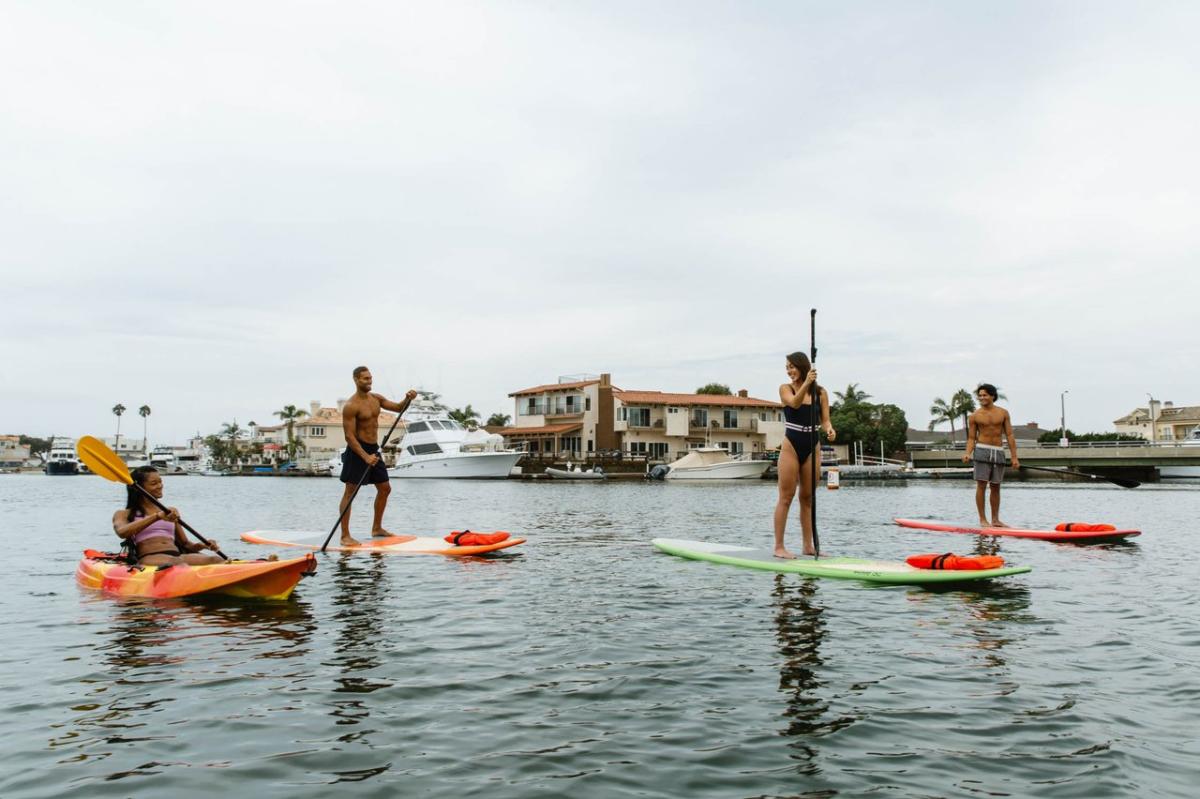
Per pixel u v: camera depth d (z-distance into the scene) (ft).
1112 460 151.74
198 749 11.26
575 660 15.93
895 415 238.27
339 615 20.24
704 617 19.95
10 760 10.84
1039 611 20.84
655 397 212.84
